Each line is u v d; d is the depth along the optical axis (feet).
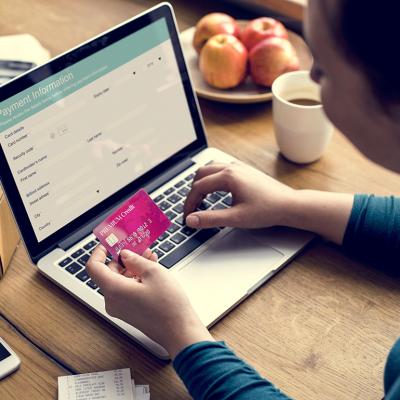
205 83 4.76
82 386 3.12
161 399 3.09
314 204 3.70
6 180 3.44
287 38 4.88
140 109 3.92
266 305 3.47
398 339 2.99
